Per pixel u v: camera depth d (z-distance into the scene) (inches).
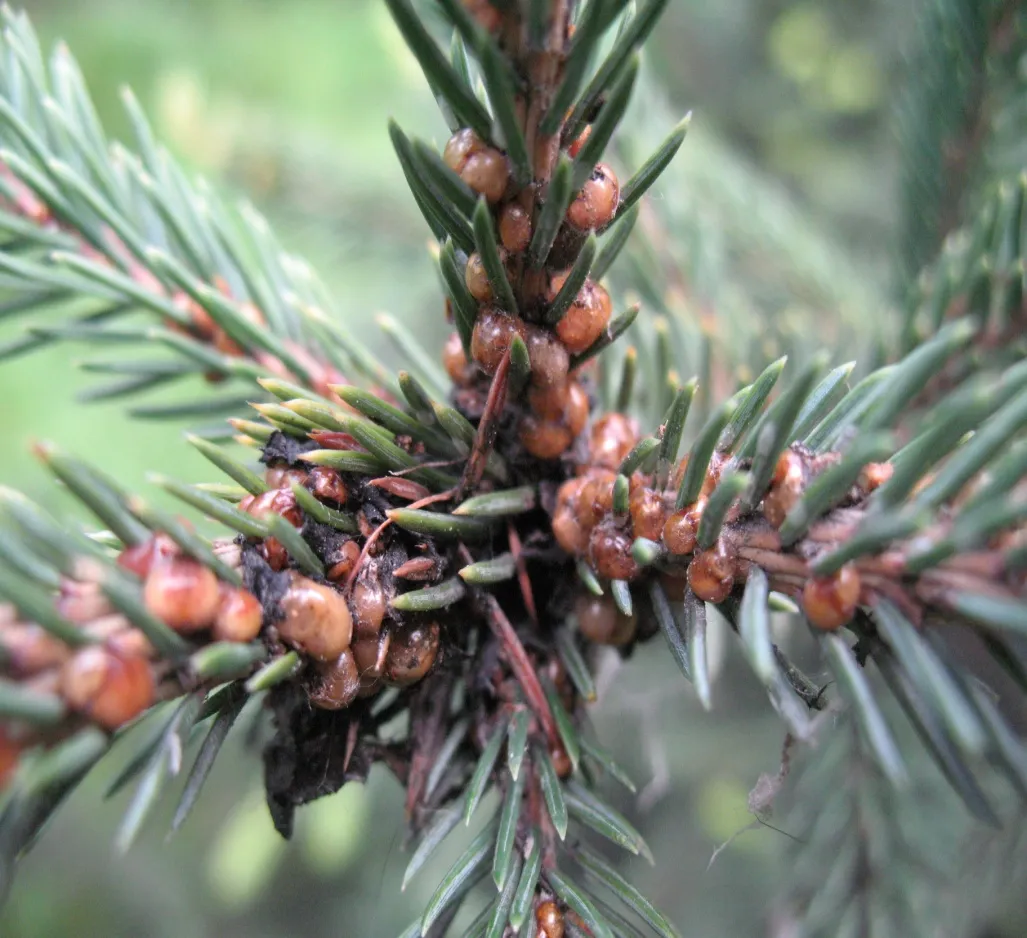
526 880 2.8
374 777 7.4
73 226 4.1
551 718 3.2
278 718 3.1
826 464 2.7
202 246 4.3
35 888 9.1
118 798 9.6
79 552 2.4
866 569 2.5
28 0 14.1
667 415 2.9
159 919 9.1
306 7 15.2
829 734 5.2
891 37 10.3
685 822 7.8
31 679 2.3
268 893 9.1
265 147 8.1
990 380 4.2
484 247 2.6
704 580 2.7
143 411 4.1
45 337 3.9
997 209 4.1
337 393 3.1
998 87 4.9
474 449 3.1
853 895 4.8
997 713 2.4
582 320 2.9
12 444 10.1
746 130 11.8
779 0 11.4
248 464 3.6
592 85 2.7
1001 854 4.9
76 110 4.3
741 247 7.2
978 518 2.2
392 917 8.0
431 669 3.1
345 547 2.8
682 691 6.5
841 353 5.2
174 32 14.3
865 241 10.4
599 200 2.8
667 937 2.8
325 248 8.5
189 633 2.5
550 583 3.3
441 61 2.5
